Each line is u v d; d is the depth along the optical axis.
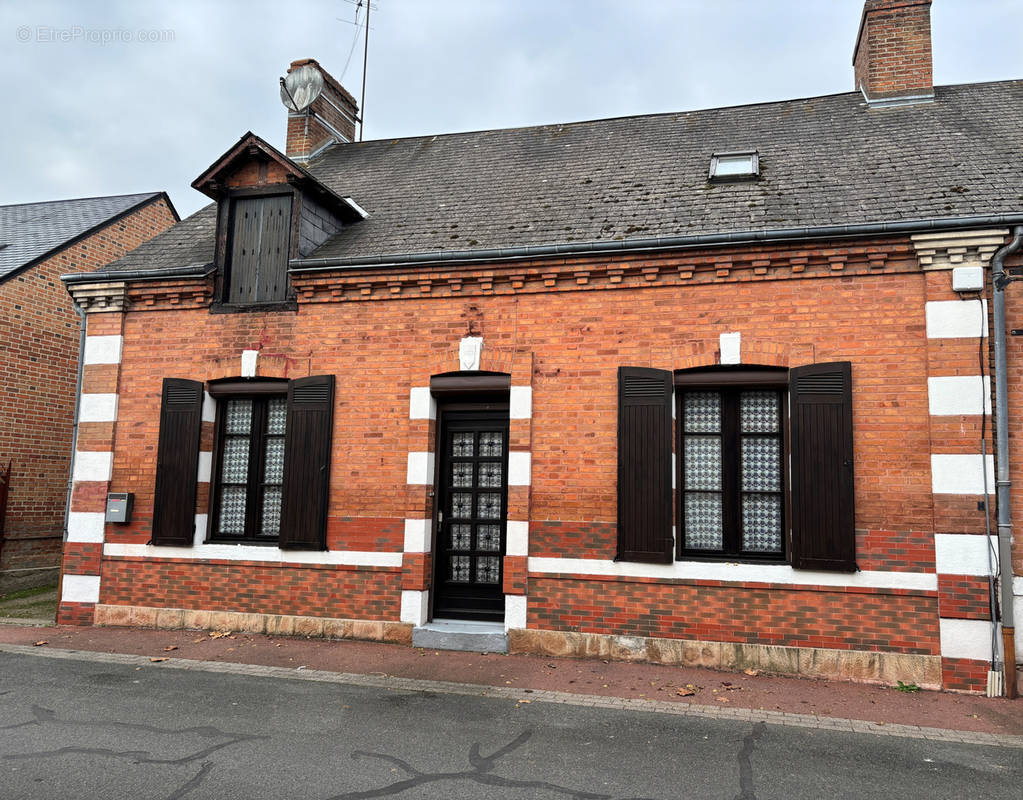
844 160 8.78
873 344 7.17
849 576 6.93
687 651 7.27
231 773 4.74
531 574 7.76
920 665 6.71
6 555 11.48
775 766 4.98
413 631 8.03
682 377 7.69
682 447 7.86
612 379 7.84
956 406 6.82
